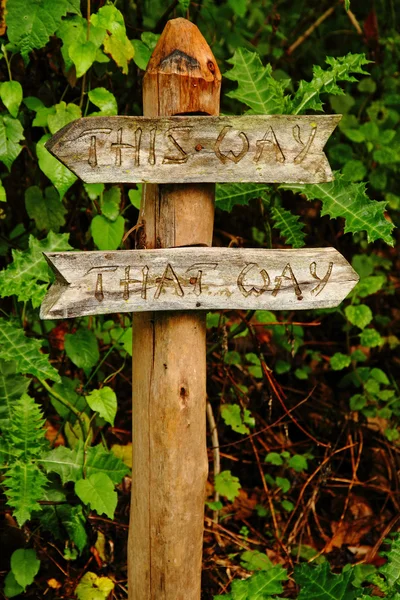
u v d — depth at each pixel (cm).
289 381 365
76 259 182
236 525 313
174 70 185
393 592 222
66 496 259
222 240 373
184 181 186
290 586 282
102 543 275
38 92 277
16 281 230
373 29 385
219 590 271
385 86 397
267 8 401
